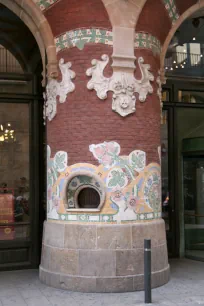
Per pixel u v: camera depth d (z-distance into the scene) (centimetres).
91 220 776
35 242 940
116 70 790
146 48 822
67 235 782
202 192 1041
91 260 762
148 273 687
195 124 1070
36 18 810
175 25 887
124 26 791
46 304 686
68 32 806
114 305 676
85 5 786
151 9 819
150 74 825
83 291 756
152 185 820
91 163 783
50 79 839
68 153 799
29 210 948
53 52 820
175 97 1057
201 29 1072
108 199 776
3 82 947
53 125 830
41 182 955
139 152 802
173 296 727
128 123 795
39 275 838
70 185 802
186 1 883
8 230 935
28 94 952
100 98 786
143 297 723
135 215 789
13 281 832
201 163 1044
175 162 1050
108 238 766
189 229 1054
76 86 799
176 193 1048
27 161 957
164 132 1055
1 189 942
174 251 1043
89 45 794
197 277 859
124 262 764
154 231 804
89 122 789
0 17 953
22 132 958
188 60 1070
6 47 955
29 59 962
